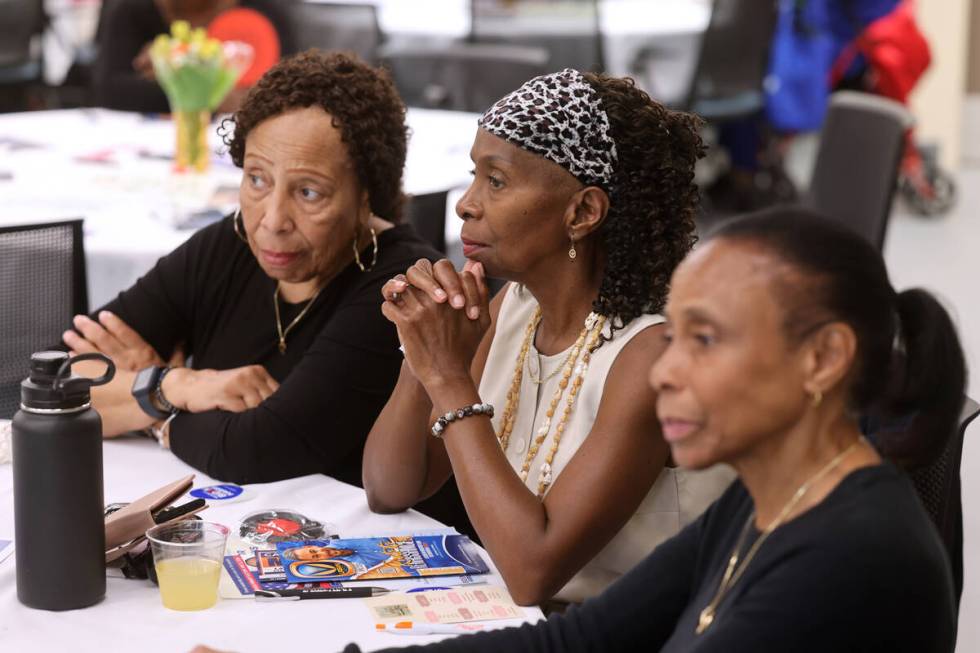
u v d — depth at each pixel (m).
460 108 5.70
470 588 1.82
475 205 1.98
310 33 6.03
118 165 4.22
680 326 1.31
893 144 4.14
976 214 8.51
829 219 1.31
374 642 1.62
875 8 7.72
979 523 4.14
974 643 3.37
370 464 2.10
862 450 1.33
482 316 1.98
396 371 2.45
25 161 4.23
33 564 1.64
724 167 8.25
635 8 6.91
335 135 2.38
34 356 1.61
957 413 1.38
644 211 1.96
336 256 2.47
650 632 1.55
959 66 9.52
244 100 2.43
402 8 7.10
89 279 3.26
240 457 2.29
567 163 1.93
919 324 1.38
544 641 1.56
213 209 3.66
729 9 6.85
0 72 7.30
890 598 1.24
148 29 5.57
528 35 6.52
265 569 1.79
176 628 1.63
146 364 2.63
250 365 2.52
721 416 1.29
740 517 1.43
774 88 7.71
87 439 1.63
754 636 1.27
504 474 1.90
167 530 1.71
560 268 2.01
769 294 1.27
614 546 2.02
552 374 2.04
